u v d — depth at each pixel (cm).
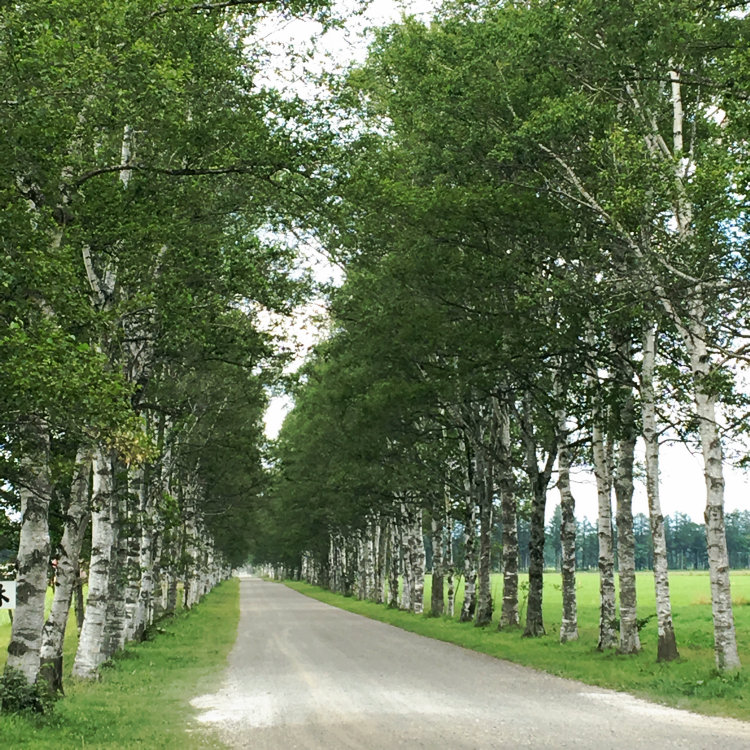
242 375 2869
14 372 848
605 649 2045
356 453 3466
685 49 1528
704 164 1460
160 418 2747
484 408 3194
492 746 909
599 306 1686
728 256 1490
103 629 1738
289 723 1114
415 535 4341
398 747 921
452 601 3953
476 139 1727
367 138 1486
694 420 1744
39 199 1139
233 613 4566
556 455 2881
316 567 11038
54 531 2088
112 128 1176
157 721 1144
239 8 1385
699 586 7100
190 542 4091
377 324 2136
